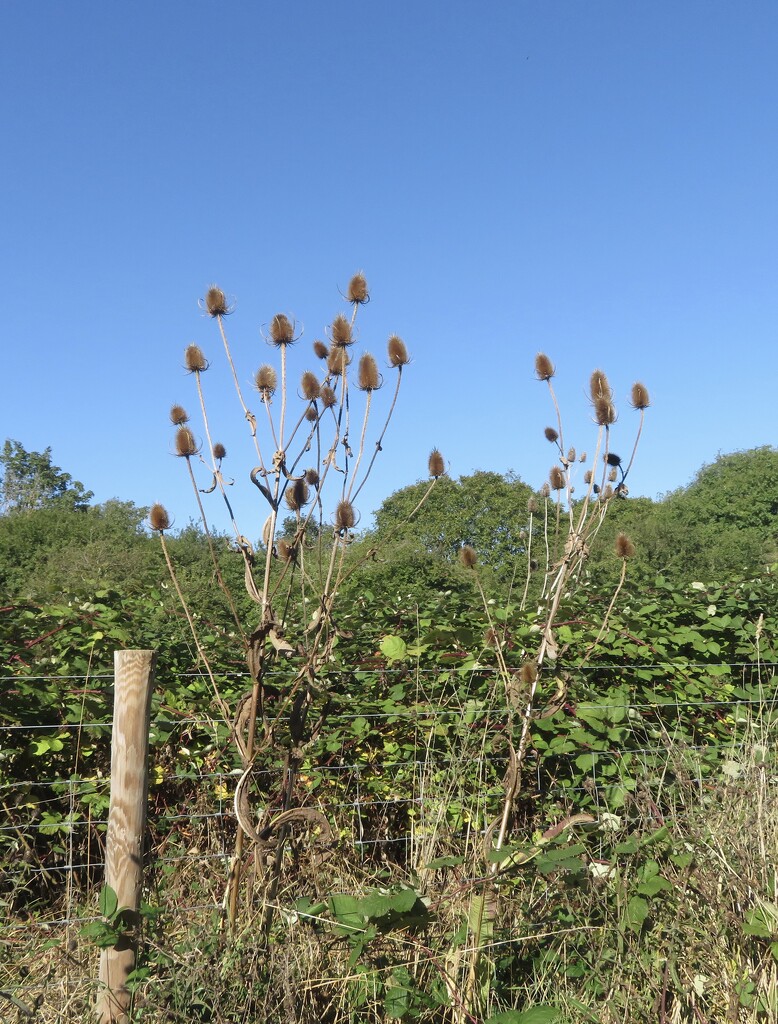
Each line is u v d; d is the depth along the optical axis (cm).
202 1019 268
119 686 278
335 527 315
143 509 4372
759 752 426
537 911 333
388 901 277
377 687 493
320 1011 284
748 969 303
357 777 436
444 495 3312
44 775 414
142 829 279
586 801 429
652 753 459
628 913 315
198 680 486
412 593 744
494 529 3167
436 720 444
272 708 452
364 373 315
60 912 366
